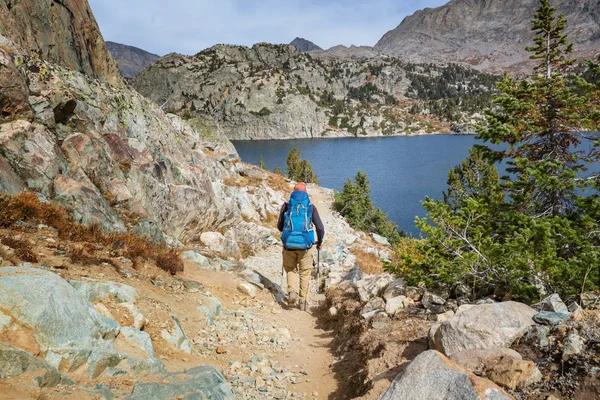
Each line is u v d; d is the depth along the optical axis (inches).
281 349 249.4
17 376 114.0
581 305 188.5
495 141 485.7
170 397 135.6
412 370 127.3
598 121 436.5
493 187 429.7
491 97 496.1
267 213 995.9
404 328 213.5
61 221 286.2
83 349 136.3
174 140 687.1
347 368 217.6
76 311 146.3
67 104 397.1
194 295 291.0
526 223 297.0
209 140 1585.9
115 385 135.6
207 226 559.8
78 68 497.0
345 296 338.0
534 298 211.8
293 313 345.1
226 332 259.8
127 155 462.3
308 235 337.1
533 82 488.1
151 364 160.4
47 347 128.9
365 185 1925.4
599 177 385.4
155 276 291.3
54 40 456.8
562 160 486.6
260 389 189.2
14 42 387.5
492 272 230.7
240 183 1112.8
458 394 113.3
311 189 2453.2
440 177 6776.6
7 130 313.1
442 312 227.8
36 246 234.4
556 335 148.9
